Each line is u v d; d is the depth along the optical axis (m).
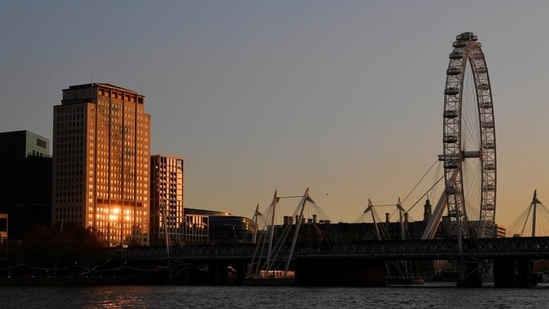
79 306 169.62
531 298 187.62
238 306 168.12
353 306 166.12
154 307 166.50
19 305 172.88
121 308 164.25
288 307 165.00
